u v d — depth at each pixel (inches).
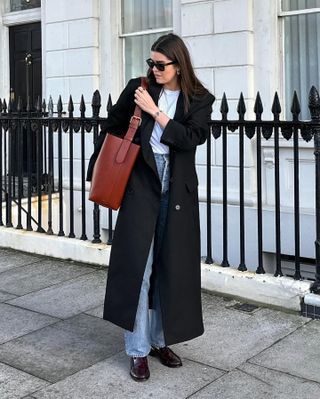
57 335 167.9
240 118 193.0
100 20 335.9
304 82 282.2
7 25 392.2
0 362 150.7
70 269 233.1
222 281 197.2
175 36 135.7
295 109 179.3
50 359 152.1
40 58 383.9
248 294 191.2
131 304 134.7
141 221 135.0
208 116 136.9
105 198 135.6
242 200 197.8
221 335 165.5
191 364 147.7
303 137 179.3
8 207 275.4
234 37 282.7
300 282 183.3
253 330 168.7
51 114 254.4
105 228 326.6
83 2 335.3
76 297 200.4
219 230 286.5
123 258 136.1
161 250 137.0
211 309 186.1
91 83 337.7
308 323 173.2
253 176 281.9
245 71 281.1
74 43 341.4
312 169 267.4
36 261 245.6
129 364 148.6
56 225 332.8
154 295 141.3
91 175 147.4
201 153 295.4
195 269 140.5
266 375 141.3
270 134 187.5
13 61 392.2
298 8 279.1
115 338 165.8
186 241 137.9
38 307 191.3
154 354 151.3
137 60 337.7
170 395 132.6
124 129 144.0
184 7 297.0
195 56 295.1
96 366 147.6
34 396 132.8
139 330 137.6
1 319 180.9
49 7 349.7
